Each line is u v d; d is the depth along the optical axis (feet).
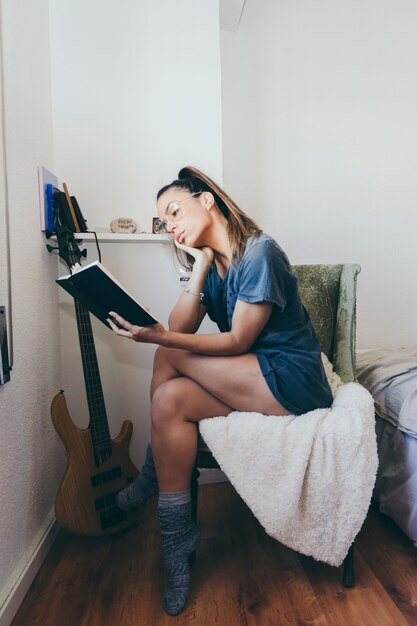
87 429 3.82
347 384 3.76
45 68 4.34
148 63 4.80
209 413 3.07
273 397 2.97
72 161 4.73
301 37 5.94
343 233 6.28
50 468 4.01
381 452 4.02
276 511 2.81
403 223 6.42
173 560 2.93
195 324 3.65
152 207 4.88
